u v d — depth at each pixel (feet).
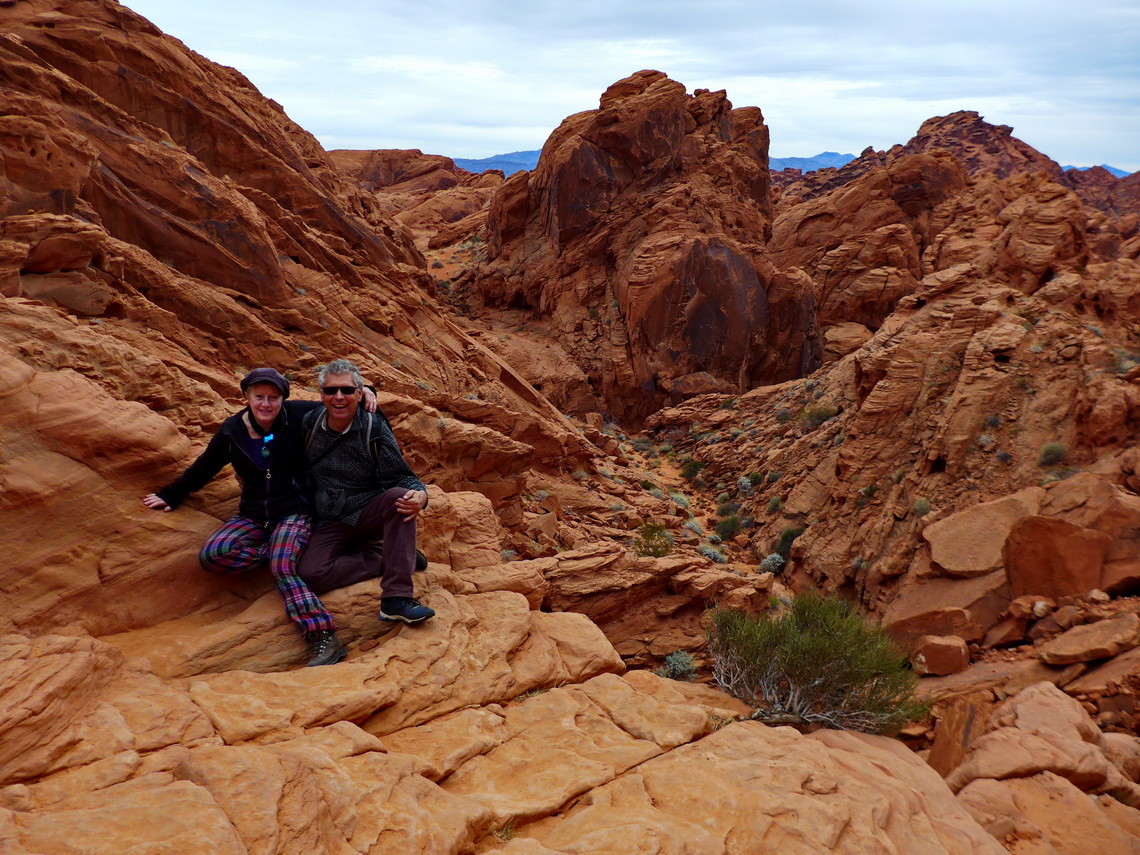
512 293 174.70
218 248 65.62
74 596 15.24
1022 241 95.55
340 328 77.92
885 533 74.33
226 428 17.06
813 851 13.69
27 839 9.73
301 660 17.08
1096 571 51.24
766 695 26.94
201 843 10.11
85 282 46.70
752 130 198.59
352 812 12.18
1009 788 26.17
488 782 15.21
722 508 103.30
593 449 100.42
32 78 61.26
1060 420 73.67
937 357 84.53
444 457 55.06
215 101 86.43
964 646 48.03
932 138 446.19
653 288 145.79
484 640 19.85
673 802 14.85
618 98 170.30
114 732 12.56
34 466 15.17
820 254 197.47
